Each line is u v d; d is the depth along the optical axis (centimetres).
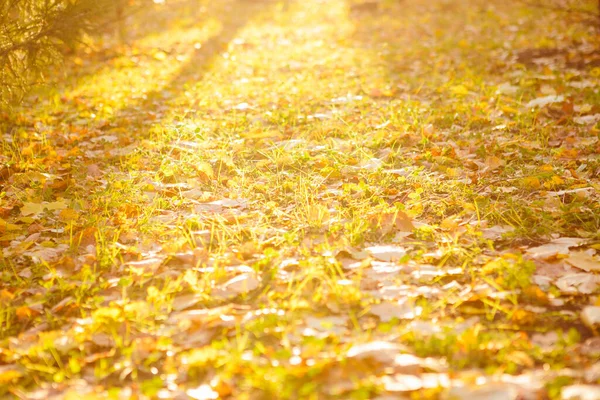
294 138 634
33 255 402
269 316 316
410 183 505
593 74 809
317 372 263
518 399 245
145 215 456
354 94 800
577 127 623
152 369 288
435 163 546
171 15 1545
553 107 686
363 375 264
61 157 586
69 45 621
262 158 589
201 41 1254
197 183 518
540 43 1011
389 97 792
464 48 1048
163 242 419
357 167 537
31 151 600
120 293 359
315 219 436
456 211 456
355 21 1418
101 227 436
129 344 308
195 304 342
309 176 524
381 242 408
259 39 1269
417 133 630
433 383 256
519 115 663
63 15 605
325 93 806
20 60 628
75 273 383
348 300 332
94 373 286
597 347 286
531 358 281
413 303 330
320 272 353
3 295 353
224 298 345
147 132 670
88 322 324
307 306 325
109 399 260
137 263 384
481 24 1249
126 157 588
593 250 376
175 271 374
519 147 576
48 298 356
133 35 1318
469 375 261
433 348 286
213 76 954
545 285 344
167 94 841
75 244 422
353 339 298
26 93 658
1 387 278
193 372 279
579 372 265
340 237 409
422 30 1249
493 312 321
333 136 647
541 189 486
